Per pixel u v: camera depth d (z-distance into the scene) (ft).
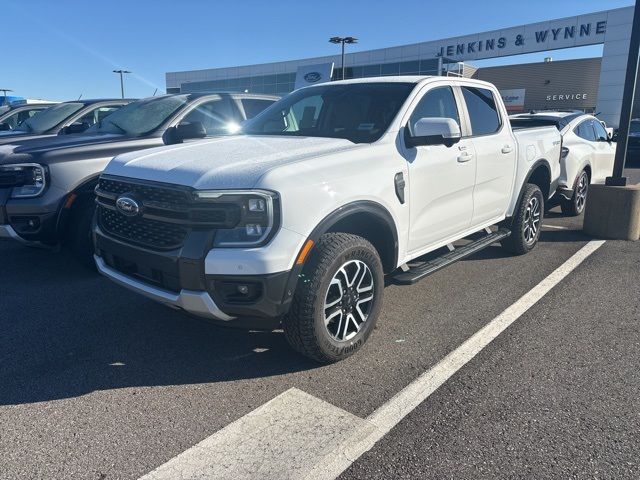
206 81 194.29
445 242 15.02
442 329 13.35
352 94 14.64
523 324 13.57
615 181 22.89
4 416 9.64
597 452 8.51
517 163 18.10
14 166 16.20
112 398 10.27
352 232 12.34
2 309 14.85
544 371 11.13
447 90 15.31
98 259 12.46
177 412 9.78
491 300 15.33
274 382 10.84
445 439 8.87
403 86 14.29
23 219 16.35
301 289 10.41
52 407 9.95
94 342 12.77
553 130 21.76
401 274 13.17
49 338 12.99
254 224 9.71
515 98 167.63
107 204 11.73
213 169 10.27
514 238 19.15
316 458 8.43
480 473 8.04
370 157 11.87
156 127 20.20
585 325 13.48
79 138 19.56
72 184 16.65
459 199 15.06
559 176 23.41
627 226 22.24
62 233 16.84
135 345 12.61
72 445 8.79
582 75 155.12
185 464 8.31
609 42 112.27
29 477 8.02
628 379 10.78
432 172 13.56
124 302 15.39
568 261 19.12
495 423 9.30
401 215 12.57
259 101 24.11
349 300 11.32
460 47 134.00
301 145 12.23
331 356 11.20
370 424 9.31
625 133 22.44
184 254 9.84
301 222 10.07
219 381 10.91
